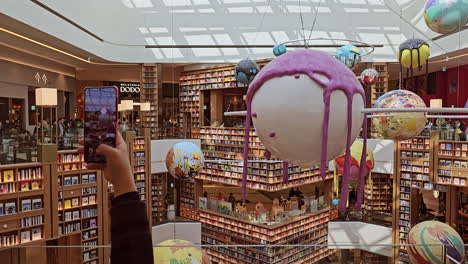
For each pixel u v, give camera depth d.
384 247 4.20
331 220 14.47
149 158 14.19
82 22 11.77
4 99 13.32
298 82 1.57
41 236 9.98
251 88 1.70
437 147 11.80
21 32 9.61
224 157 15.34
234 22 14.29
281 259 4.43
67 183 11.13
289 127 1.61
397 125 3.41
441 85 16.39
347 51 5.31
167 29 14.45
